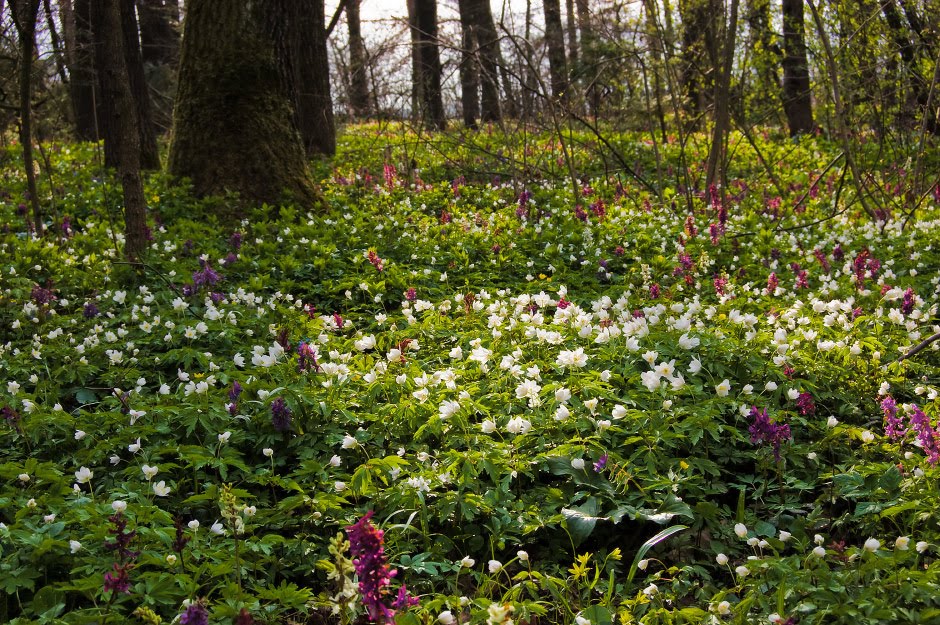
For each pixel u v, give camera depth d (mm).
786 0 16891
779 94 17109
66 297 8008
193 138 11250
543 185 13516
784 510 4391
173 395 5375
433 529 4301
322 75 17281
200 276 7352
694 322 6418
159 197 10922
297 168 11406
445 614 3262
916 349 5504
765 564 3562
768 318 6297
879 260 8688
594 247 9398
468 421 5059
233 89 11117
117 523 3461
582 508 4109
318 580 4039
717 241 9586
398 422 5059
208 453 4688
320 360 5910
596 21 15000
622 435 4773
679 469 4480
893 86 13633
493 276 8648
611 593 3748
